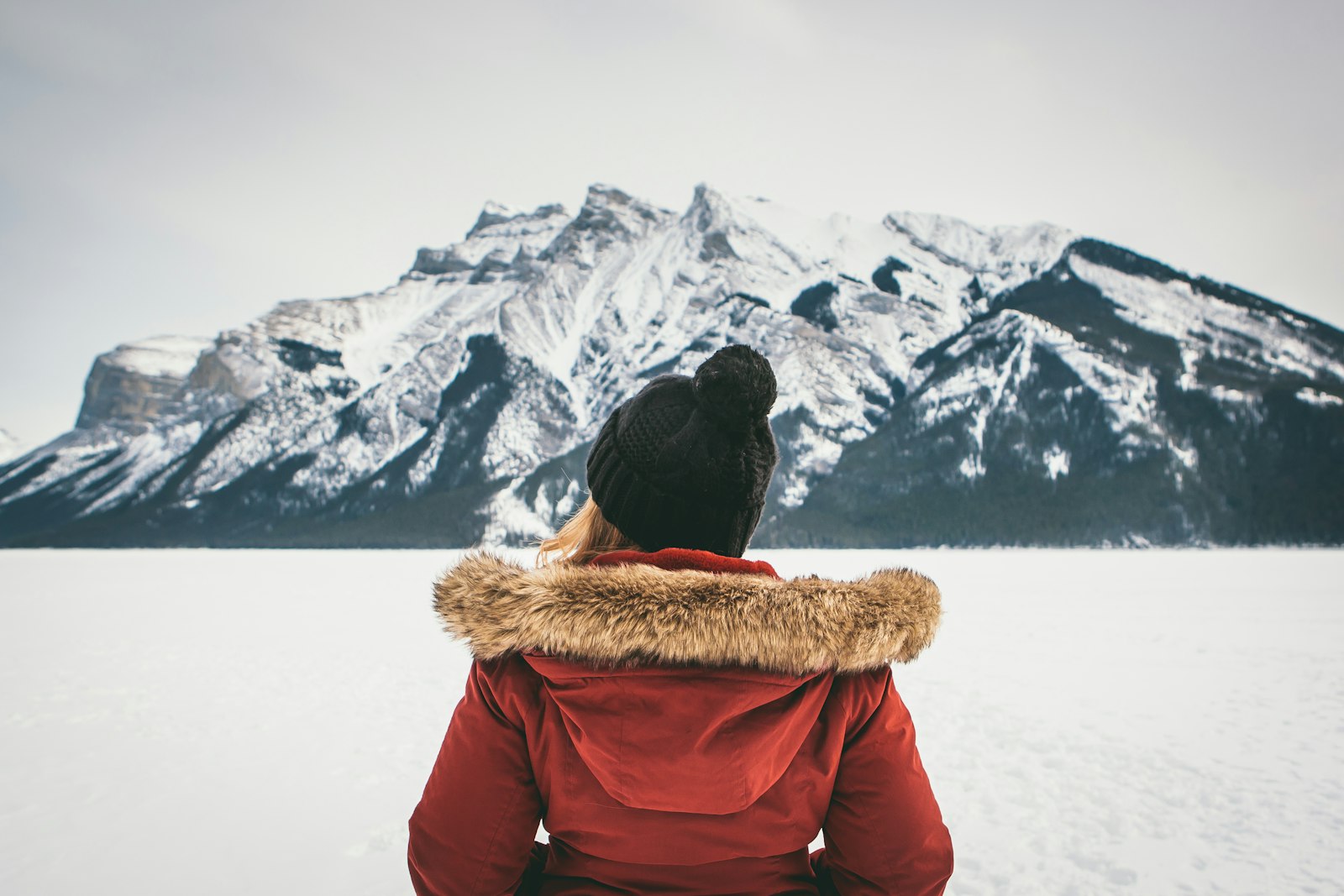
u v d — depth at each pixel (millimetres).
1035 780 5117
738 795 1036
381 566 44156
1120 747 5895
